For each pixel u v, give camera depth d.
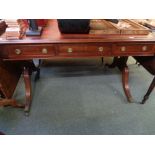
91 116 1.50
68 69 2.29
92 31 1.32
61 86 1.91
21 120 1.44
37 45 1.19
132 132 1.36
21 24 1.31
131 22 1.55
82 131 1.36
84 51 1.26
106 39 1.24
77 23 1.25
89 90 1.85
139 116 1.52
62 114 1.51
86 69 2.30
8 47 1.17
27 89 1.59
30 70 1.66
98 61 2.53
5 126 1.38
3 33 1.28
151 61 1.48
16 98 1.70
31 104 1.62
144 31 1.34
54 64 2.42
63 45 1.21
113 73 2.21
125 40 1.24
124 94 1.79
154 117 1.51
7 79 1.35
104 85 1.95
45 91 1.82
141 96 1.78
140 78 2.12
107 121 1.45
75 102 1.66
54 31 1.38
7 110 1.54
